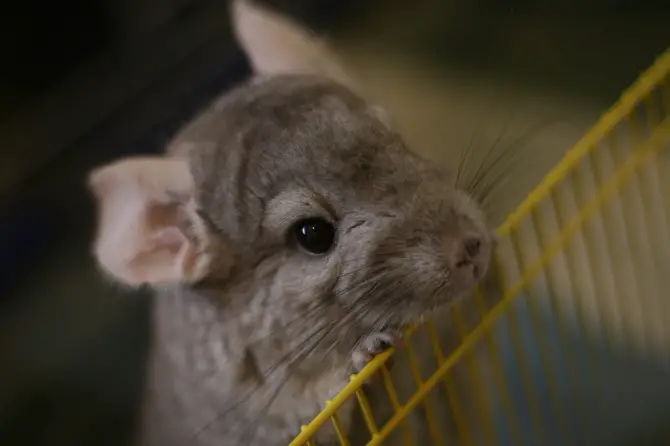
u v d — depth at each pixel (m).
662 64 0.41
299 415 0.43
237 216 0.42
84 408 0.53
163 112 0.57
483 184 0.45
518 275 0.44
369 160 0.41
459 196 0.41
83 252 0.55
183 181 0.42
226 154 0.42
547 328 0.48
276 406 0.43
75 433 0.53
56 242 0.55
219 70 0.57
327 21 0.61
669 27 0.54
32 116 0.56
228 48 0.58
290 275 0.41
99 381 0.54
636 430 0.47
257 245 0.42
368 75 0.57
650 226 0.47
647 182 0.47
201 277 0.42
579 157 0.41
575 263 0.48
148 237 0.42
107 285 0.54
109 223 0.42
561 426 0.47
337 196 0.41
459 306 0.41
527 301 0.44
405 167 0.41
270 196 0.41
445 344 0.42
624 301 0.48
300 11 0.62
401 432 0.43
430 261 0.40
